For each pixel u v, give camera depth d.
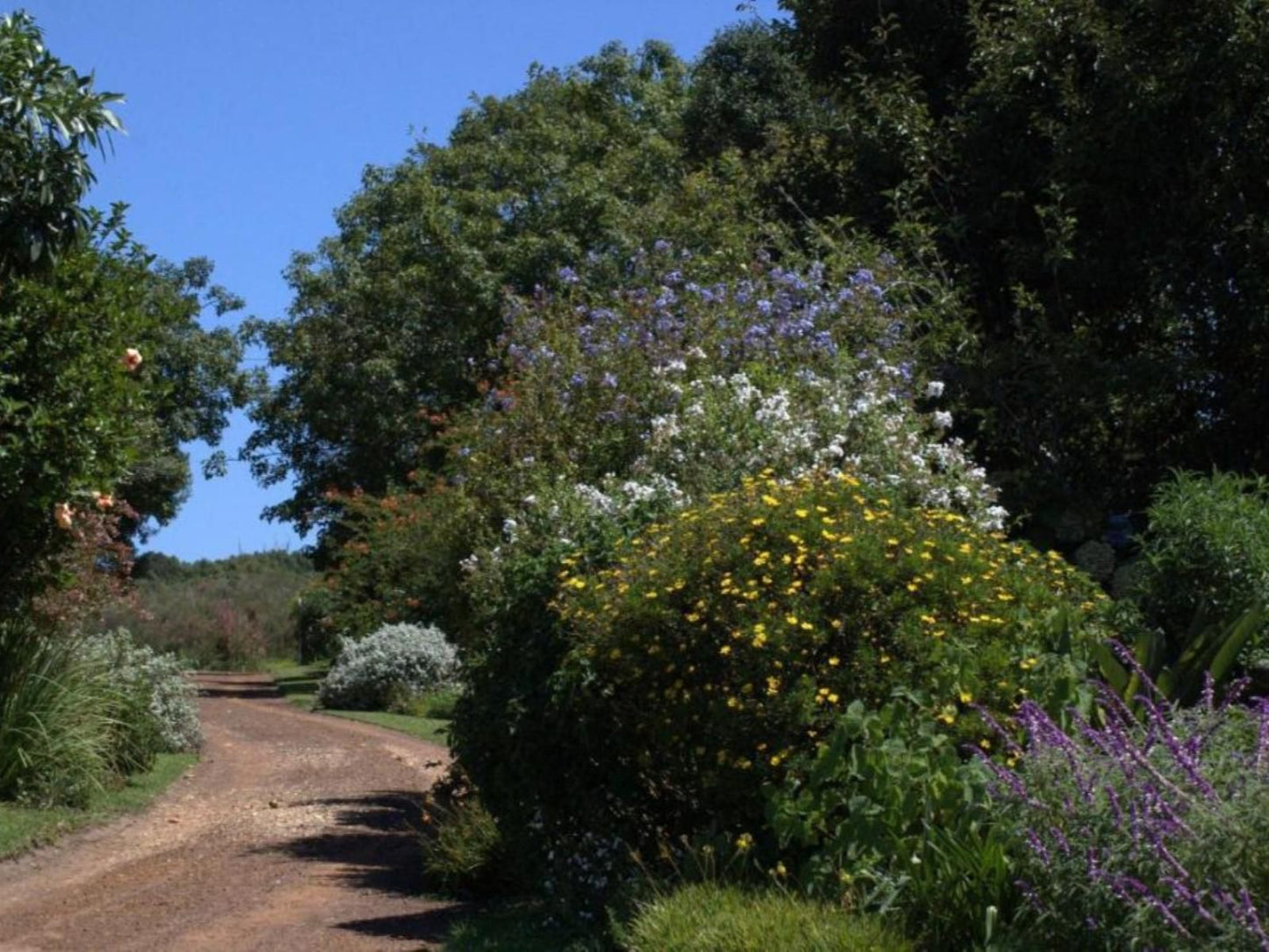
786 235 14.93
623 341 11.73
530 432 11.45
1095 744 5.46
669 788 7.48
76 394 11.34
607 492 9.90
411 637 26.69
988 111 13.56
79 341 11.41
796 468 9.35
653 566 7.15
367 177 32.78
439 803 10.50
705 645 6.91
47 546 12.09
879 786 5.96
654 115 33.12
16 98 10.59
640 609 6.99
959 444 10.13
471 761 8.17
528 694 7.78
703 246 16.08
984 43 13.71
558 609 7.76
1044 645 6.77
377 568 23.61
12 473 10.89
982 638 6.61
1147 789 4.87
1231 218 11.77
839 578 6.68
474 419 13.24
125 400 12.03
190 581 49.06
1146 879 4.73
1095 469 12.56
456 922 8.17
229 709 25.45
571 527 9.30
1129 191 12.54
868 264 12.87
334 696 26.12
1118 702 5.95
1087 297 13.26
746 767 6.59
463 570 10.88
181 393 38.78
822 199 15.81
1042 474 11.98
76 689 13.17
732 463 9.55
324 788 15.14
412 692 25.78
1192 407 12.54
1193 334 12.30
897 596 6.63
